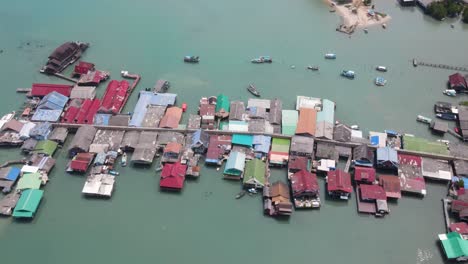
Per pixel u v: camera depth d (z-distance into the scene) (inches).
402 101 4092.0
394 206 3196.4
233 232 3026.6
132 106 3971.5
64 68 4414.4
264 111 3779.5
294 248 2942.9
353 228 3063.5
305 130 3508.9
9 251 2893.7
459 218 3070.9
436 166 3356.3
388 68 4488.2
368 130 3762.3
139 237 2984.7
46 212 3125.0
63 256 2866.6
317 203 3137.3
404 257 2896.2
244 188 3275.1
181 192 3275.1
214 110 3796.8
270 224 3083.2
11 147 3560.5
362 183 3265.3
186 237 2992.1
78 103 3878.0
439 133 3745.1
